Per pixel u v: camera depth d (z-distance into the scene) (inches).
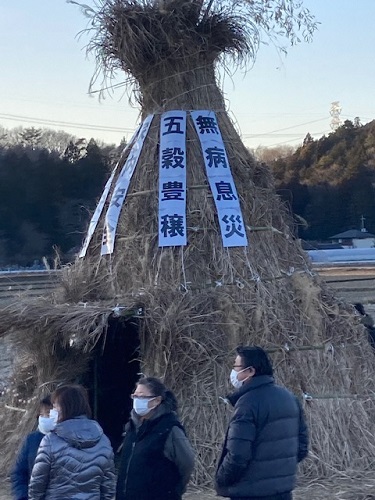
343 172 2251.5
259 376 189.3
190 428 295.1
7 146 2191.2
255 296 319.3
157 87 362.6
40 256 1689.2
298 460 195.9
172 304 306.7
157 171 347.3
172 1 350.9
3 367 456.4
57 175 1838.1
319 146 2437.3
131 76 371.2
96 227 361.4
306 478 291.0
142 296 305.9
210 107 361.4
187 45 354.6
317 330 321.4
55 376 323.3
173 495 190.4
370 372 331.9
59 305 307.6
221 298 313.3
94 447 178.7
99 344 354.6
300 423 197.0
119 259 337.4
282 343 313.0
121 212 346.3
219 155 347.9
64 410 180.9
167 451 190.4
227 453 183.3
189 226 332.2
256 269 328.8
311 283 331.6
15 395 347.3
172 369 300.8
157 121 358.3
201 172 344.8
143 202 343.3
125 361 366.3
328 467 295.1
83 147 1967.3
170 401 196.1
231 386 300.8
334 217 2146.9
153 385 193.9
